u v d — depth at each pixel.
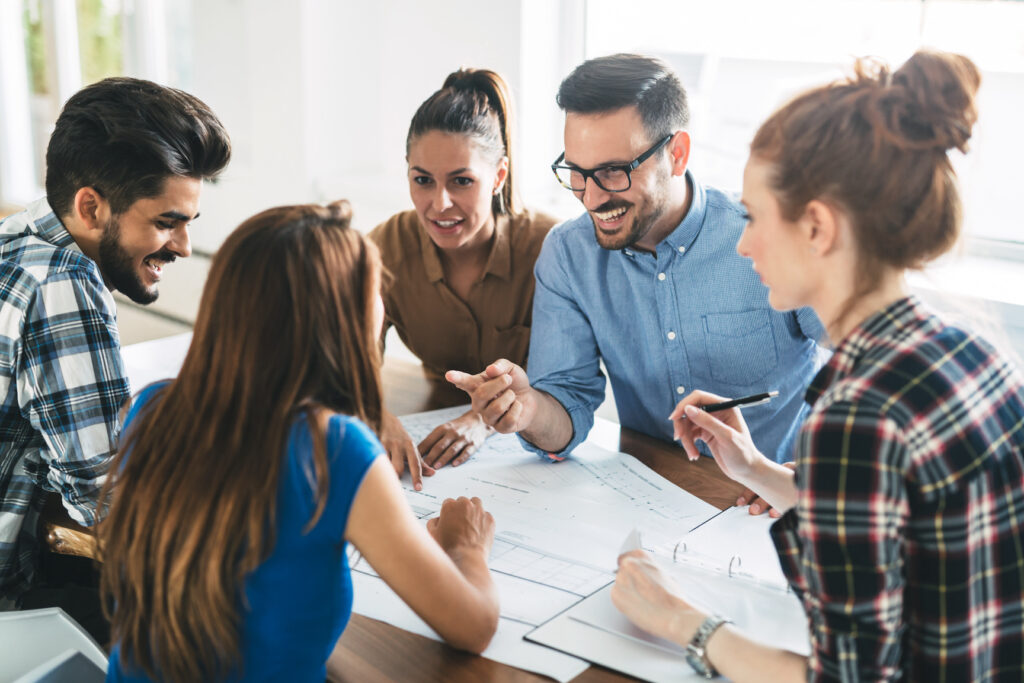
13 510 1.35
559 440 1.46
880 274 0.80
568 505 1.31
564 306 1.60
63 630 1.16
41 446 1.35
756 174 0.82
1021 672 0.83
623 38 2.51
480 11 2.52
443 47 2.63
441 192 1.65
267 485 0.87
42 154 4.16
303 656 0.94
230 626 0.89
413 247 1.85
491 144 1.68
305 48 2.85
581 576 1.13
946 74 0.77
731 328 1.53
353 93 2.91
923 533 0.77
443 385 1.80
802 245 0.81
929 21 2.01
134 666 0.97
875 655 0.76
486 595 1.02
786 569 0.87
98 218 1.32
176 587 0.88
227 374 0.88
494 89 1.70
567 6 2.52
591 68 1.40
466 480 1.40
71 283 1.29
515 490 1.36
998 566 0.80
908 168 0.76
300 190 3.00
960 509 0.76
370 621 1.06
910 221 0.77
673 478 1.40
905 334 0.79
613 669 0.97
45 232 1.34
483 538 1.15
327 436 0.90
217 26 3.13
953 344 0.79
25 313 1.27
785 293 0.85
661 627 0.97
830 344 0.88
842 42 2.13
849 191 0.77
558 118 2.60
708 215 1.50
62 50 3.93
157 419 0.93
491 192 1.71
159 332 3.68
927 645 0.79
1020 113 1.96
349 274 0.91
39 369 1.27
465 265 1.83
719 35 2.33
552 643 1.01
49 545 1.36
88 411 1.29
